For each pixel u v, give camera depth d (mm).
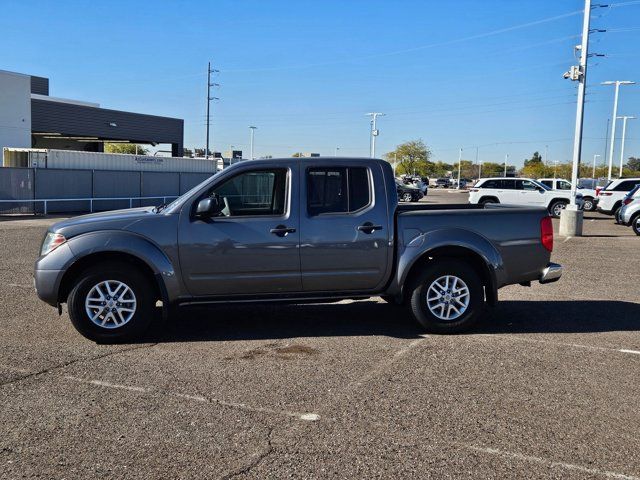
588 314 7875
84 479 3480
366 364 5617
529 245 6828
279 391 4891
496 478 3529
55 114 38250
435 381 5156
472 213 6723
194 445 3912
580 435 4125
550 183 31922
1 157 32781
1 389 4902
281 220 6410
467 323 6738
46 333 6648
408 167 107750
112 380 5129
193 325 7105
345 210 6570
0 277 10109
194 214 6312
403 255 6613
